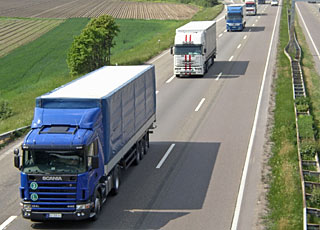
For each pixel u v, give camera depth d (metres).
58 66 68.94
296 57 54.91
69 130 17.33
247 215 18.55
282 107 35.06
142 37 88.75
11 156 26.33
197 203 19.62
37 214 17.05
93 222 17.91
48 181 16.91
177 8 136.62
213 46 52.28
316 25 92.19
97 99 18.25
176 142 27.88
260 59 55.00
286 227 17.20
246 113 33.81
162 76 47.75
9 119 36.66
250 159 24.88
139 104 23.78
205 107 35.66
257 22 92.62
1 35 95.25
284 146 26.34
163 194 20.55
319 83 44.69
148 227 17.45
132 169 23.62
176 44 45.91
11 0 151.50
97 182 17.94
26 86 56.59
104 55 57.03
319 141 27.52
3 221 18.17
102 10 127.81
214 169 23.50
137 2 151.00
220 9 117.31
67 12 123.56
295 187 21.09
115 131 19.70
